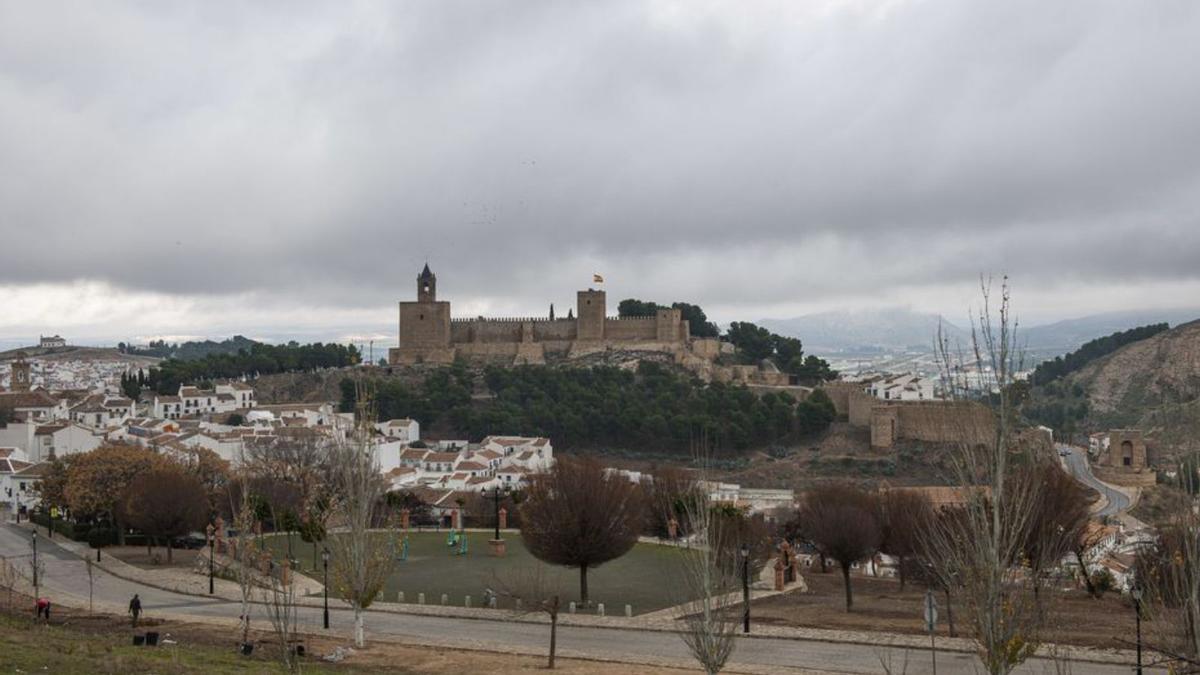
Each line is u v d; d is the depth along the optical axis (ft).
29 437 597.11
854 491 401.90
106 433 640.58
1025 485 133.80
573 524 267.80
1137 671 185.16
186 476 382.63
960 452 136.77
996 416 128.16
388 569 230.89
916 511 288.51
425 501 502.38
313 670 185.06
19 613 248.73
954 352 140.15
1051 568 173.58
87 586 302.04
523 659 205.26
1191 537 133.80
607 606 271.90
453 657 206.80
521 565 343.67
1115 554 388.16
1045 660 192.75
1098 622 233.55
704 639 165.89
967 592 135.74
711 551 202.80
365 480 228.43
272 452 516.32
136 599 236.02
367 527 241.35
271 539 389.80
